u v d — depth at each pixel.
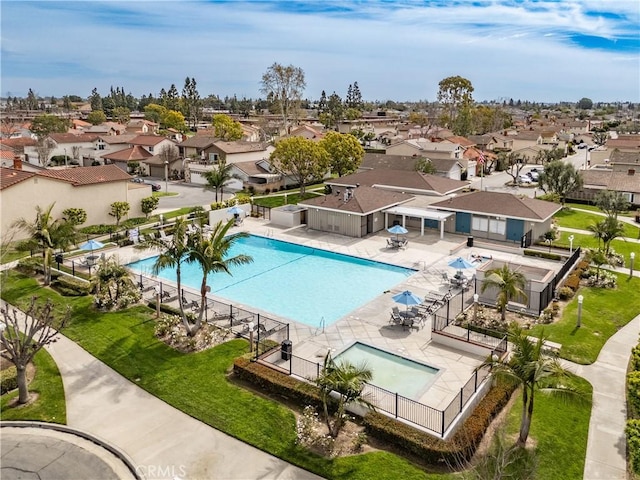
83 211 46.78
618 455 17.12
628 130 176.00
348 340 25.83
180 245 24.80
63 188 46.53
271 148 92.38
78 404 19.86
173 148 88.81
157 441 17.69
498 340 25.45
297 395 19.84
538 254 40.56
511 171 92.06
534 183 82.88
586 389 21.31
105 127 134.25
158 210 57.91
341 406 17.58
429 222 49.81
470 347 24.36
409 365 23.30
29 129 128.50
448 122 154.12
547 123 183.50
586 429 18.56
